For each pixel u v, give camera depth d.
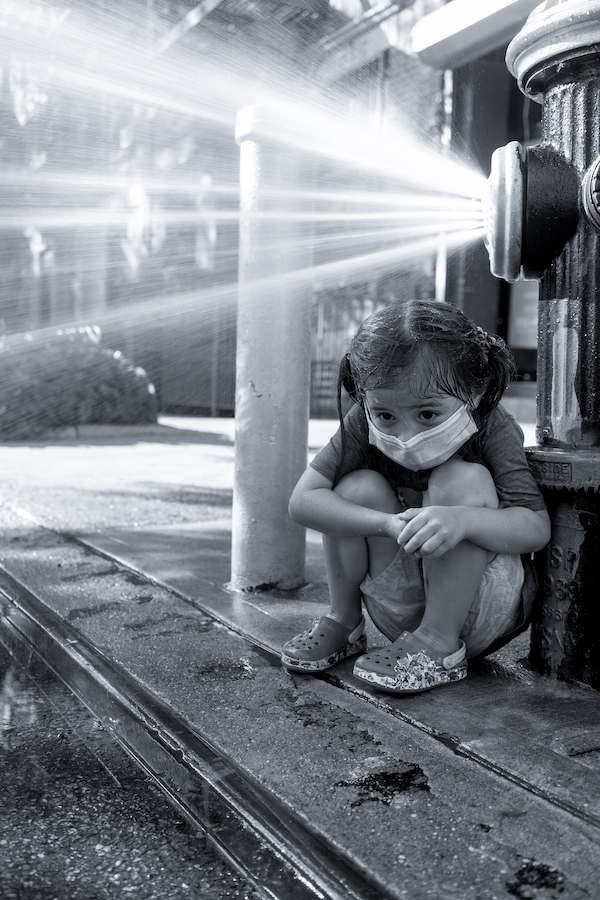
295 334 2.65
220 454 7.49
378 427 1.78
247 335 2.65
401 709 1.73
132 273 14.59
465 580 1.79
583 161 1.77
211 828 1.38
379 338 1.68
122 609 2.50
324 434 8.51
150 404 11.13
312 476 1.95
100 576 2.90
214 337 14.05
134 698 1.82
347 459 1.96
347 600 2.00
